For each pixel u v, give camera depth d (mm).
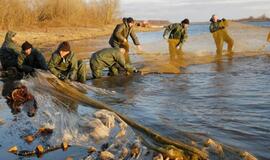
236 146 5496
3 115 7070
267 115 7023
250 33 17484
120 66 12070
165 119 6844
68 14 47000
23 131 6109
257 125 6438
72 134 5789
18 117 6887
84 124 6074
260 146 5484
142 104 8023
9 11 35688
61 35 35344
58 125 6211
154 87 9922
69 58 10133
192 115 7113
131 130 5973
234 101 8141
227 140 5746
